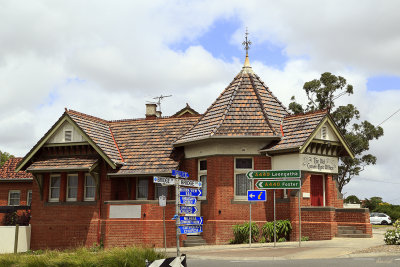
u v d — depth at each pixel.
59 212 26.11
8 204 32.94
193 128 26.02
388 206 53.91
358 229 23.02
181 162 25.59
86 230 25.33
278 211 23.11
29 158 26.53
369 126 50.41
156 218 22.97
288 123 24.75
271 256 16.23
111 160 25.11
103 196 25.50
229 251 18.50
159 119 28.89
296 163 22.77
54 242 25.86
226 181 23.56
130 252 13.96
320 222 21.86
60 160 26.17
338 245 18.81
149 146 26.94
